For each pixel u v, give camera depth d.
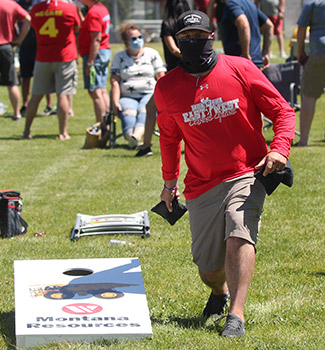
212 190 11.77
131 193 23.52
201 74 11.56
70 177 26.52
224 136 11.66
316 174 25.25
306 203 21.30
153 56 32.94
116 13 93.31
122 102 32.66
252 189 11.59
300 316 12.60
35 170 28.08
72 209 21.50
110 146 33.28
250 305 13.17
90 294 11.91
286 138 11.39
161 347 10.85
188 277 14.98
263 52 31.33
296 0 81.62
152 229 19.14
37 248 17.34
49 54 35.75
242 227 11.24
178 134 12.30
